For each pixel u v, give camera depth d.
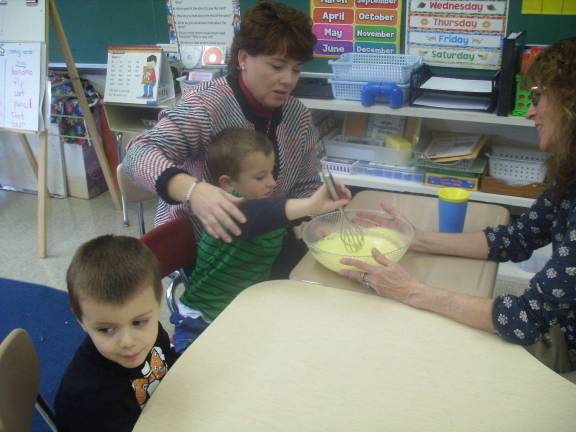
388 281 1.12
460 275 1.26
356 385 0.90
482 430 0.82
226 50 2.93
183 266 1.50
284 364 0.95
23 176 3.70
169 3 3.06
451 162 2.51
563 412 0.85
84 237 3.06
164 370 1.13
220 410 0.86
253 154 1.44
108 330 0.95
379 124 2.76
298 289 1.17
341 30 2.70
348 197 1.22
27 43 2.81
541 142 1.17
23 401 0.95
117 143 3.23
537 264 2.48
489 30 2.43
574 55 1.05
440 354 0.97
